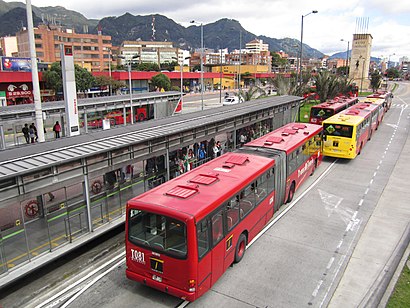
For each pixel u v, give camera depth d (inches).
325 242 487.2
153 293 374.6
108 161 474.3
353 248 470.0
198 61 6796.3
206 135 690.2
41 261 387.9
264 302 358.9
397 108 2247.8
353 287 382.6
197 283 329.7
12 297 362.9
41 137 570.6
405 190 705.6
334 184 745.6
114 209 512.7
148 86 3159.5
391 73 7426.2
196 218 322.3
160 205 339.9
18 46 4131.4
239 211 417.4
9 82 1878.7
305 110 1904.5
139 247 349.1
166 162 596.1
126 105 1291.8
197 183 404.8
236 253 422.9
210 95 3376.0
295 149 637.9
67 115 683.4
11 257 387.9
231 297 367.2
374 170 852.0
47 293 372.8
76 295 370.6
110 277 404.2
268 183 516.1
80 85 2253.9
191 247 319.3
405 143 1168.2
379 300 356.8
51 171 402.6
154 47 6958.7
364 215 581.0
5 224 386.0
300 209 606.2
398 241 489.1
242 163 491.2
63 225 446.6
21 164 387.9
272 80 1798.7
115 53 6604.3
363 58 4099.4
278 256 449.1
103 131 572.7
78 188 462.9
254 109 905.5
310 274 408.8
